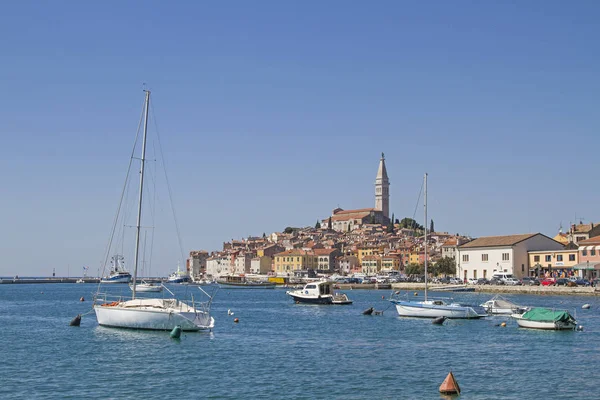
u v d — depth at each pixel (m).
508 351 65.88
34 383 49.53
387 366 57.16
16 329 83.75
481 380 51.44
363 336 78.44
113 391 47.06
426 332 82.56
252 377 52.03
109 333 74.94
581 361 60.03
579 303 131.25
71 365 56.53
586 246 189.12
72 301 162.38
